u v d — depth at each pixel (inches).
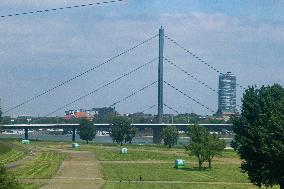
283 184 3558.1
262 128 3690.9
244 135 3868.1
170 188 5536.4
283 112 3590.1
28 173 6963.6
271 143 3479.3
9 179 2650.1
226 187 5674.2
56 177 6565.0
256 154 3747.5
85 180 6264.8
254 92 3924.7
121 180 6318.9
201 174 7278.5
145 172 7440.9
